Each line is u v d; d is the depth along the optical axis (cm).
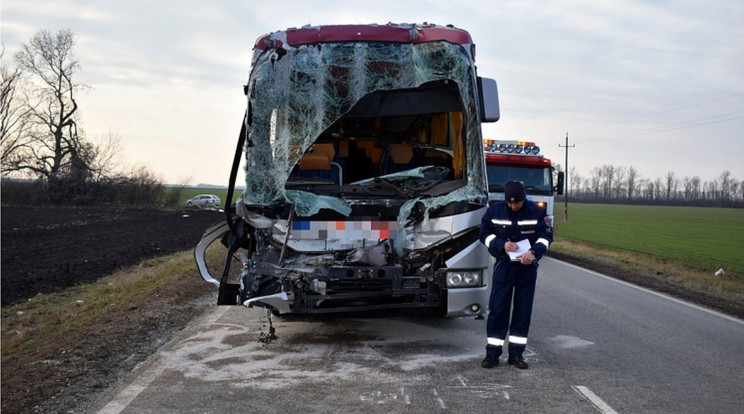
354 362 699
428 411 541
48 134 5747
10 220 3656
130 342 787
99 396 584
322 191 732
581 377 641
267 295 697
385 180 754
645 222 5609
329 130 848
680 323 921
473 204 722
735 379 636
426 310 768
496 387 608
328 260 707
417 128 852
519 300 681
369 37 739
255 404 560
